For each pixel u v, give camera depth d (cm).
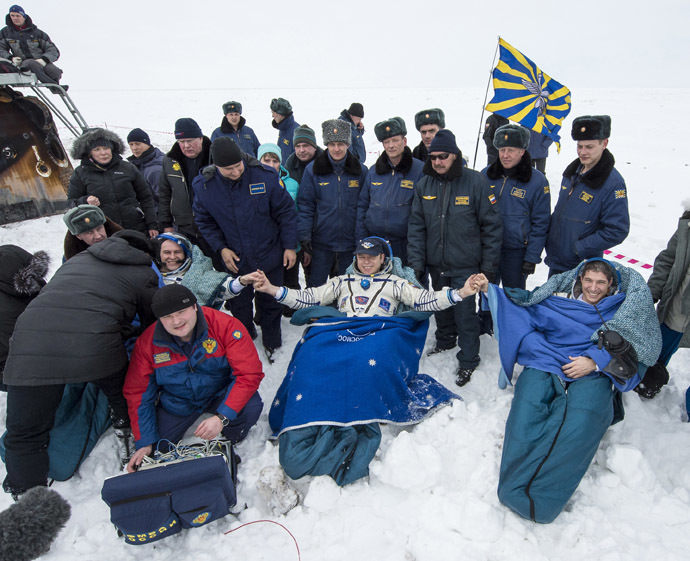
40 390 246
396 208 386
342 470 270
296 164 498
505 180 365
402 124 364
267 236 366
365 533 245
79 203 481
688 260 291
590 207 339
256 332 436
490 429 293
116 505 228
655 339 286
